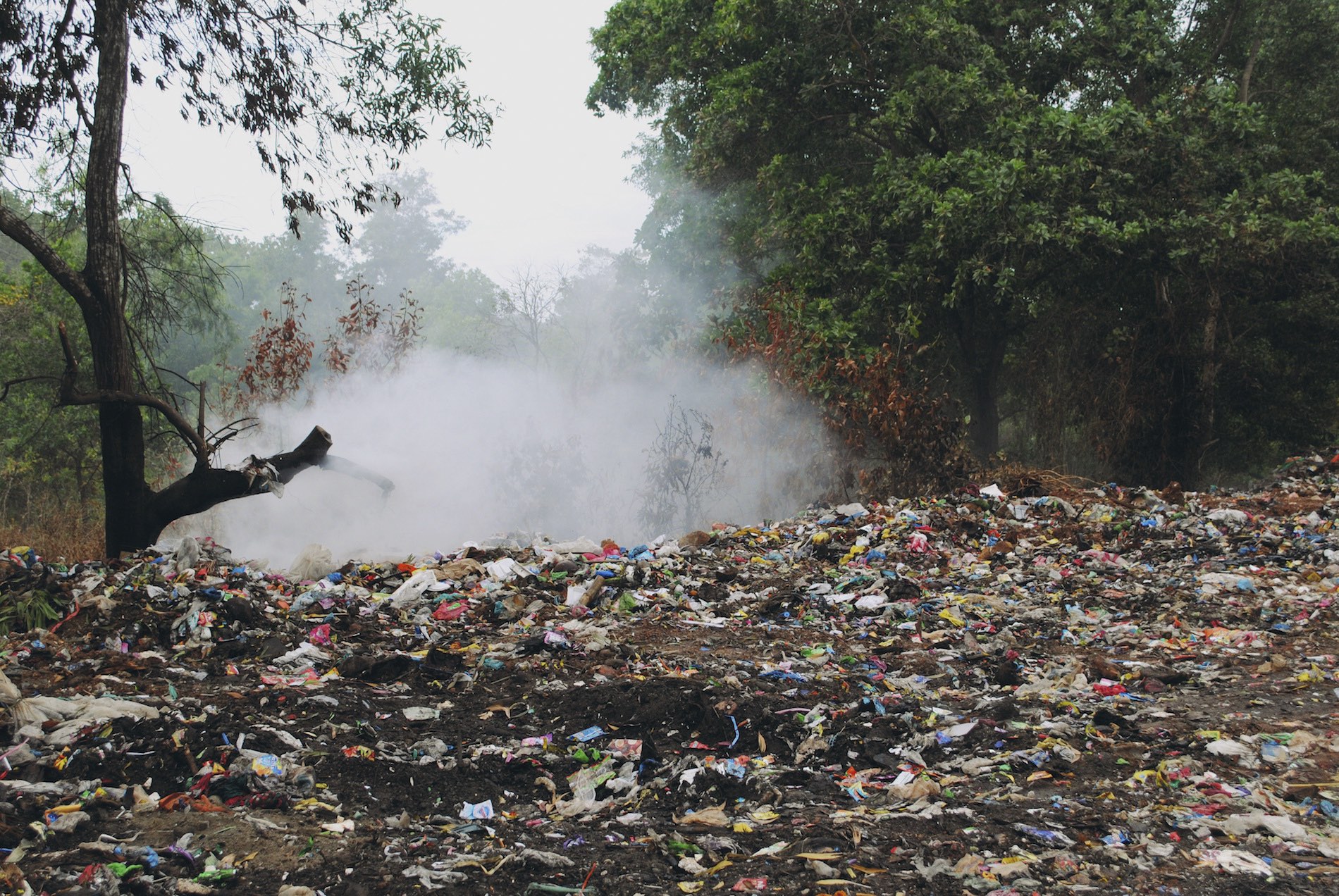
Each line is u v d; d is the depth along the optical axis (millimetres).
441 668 5934
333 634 6652
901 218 16188
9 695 4793
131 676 5633
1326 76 20297
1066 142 15680
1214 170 16844
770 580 8789
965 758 4695
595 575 8289
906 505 11531
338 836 3662
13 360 18922
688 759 4535
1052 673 6148
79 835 3574
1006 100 16875
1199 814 3932
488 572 8367
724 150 18641
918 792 4203
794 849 3641
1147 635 7156
